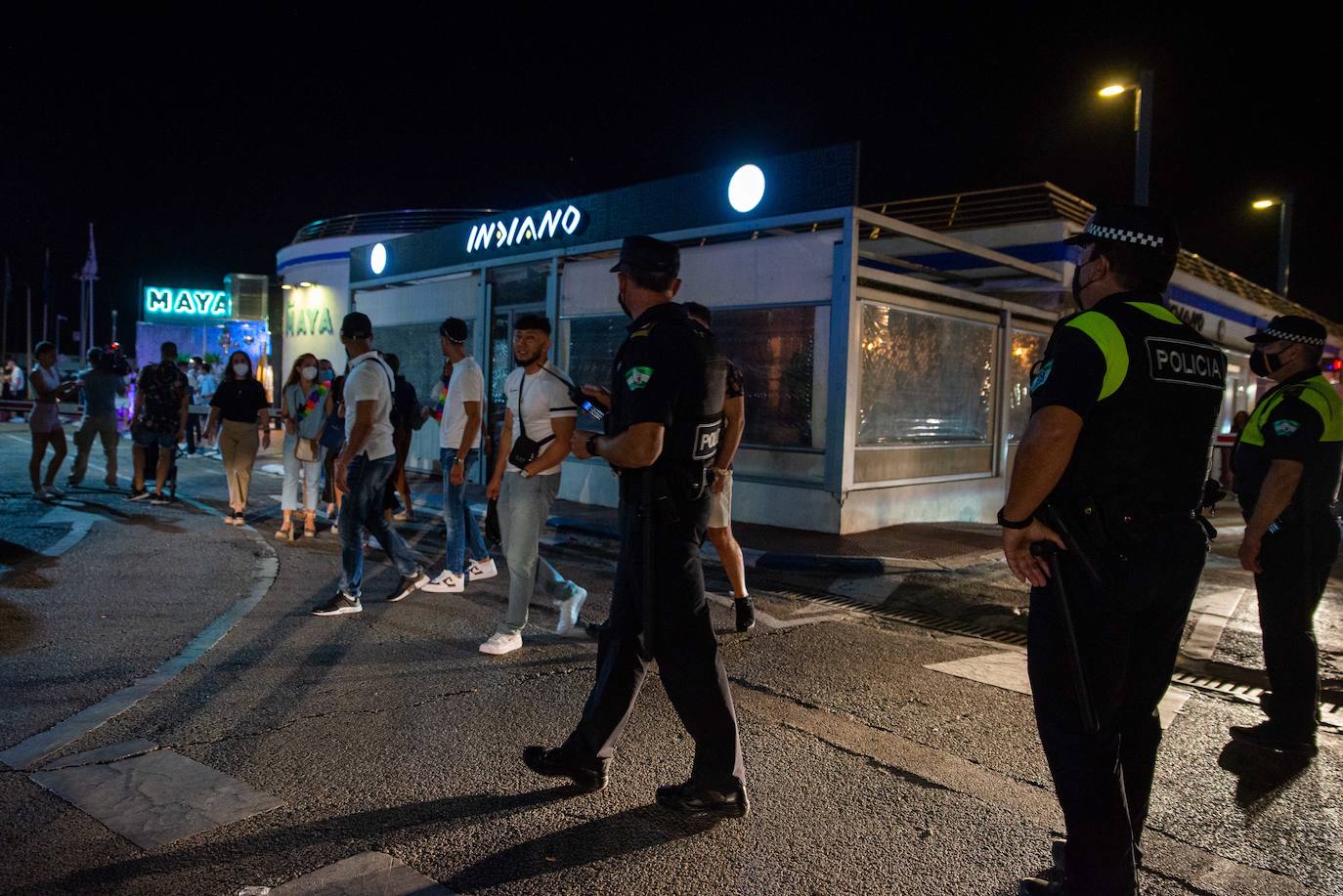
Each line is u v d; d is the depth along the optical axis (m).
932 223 14.62
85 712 4.11
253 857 2.87
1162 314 2.46
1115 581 2.35
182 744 3.78
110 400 12.37
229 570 7.34
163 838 2.97
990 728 4.21
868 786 3.55
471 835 3.04
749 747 3.93
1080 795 2.42
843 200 9.27
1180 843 3.19
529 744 3.87
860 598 7.10
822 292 9.62
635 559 3.20
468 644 5.38
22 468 14.62
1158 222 2.48
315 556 8.08
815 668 5.12
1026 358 13.12
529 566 5.15
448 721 4.12
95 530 8.98
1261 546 4.06
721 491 5.50
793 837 3.11
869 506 9.90
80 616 5.78
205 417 19.08
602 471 11.41
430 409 10.41
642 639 3.26
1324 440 3.93
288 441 8.84
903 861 2.96
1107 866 2.40
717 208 10.32
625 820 3.19
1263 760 3.96
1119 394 2.34
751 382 10.39
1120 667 2.42
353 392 5.84
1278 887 2.90
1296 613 4.02
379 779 3.48
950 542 9.27
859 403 9.84
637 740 3.96
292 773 3.51
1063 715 2.46
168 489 12.40
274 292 28.17
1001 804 3.40
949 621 6.44
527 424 5.02
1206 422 2.48
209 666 4.83
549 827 3.12
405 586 6.48
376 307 16.25
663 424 3.01
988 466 12.06
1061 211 13.81
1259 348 4.11
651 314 3.17
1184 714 4.57
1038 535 2.43
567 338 12.38
